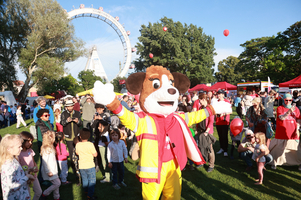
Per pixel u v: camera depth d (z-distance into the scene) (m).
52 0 25.98
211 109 2.86
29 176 2.56
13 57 25.47
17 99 25.17
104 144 4.56
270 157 4.23
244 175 4.45
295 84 14.38
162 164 2.48
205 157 4.62
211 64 38.25
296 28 27.95
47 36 24.75
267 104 5.00
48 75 24.05
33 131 4.41
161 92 2.46
